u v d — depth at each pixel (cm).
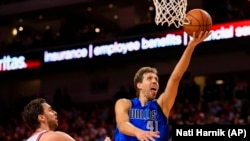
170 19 709
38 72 2648
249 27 2081
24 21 3159
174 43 2217
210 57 2500
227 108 2000
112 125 2144
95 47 2425
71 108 2519
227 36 2134
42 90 2953
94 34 2552
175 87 591
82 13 2964
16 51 2669
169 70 2541
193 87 2230
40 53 2573
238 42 2108
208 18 620
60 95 2583
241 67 2425
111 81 2770
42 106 616
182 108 2097
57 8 2880
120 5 2852
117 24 2936
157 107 591
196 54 2308
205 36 611
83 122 2244
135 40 2327
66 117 2383
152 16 2697
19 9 2977
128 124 537
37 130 611
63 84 2903
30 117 614
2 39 3152
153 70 597
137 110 579
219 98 2158
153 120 583
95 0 2758
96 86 2817
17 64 2631
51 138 581
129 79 2708
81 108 2520
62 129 2192
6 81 3045
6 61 2661
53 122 620
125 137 568
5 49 2708
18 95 3050
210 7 2291
